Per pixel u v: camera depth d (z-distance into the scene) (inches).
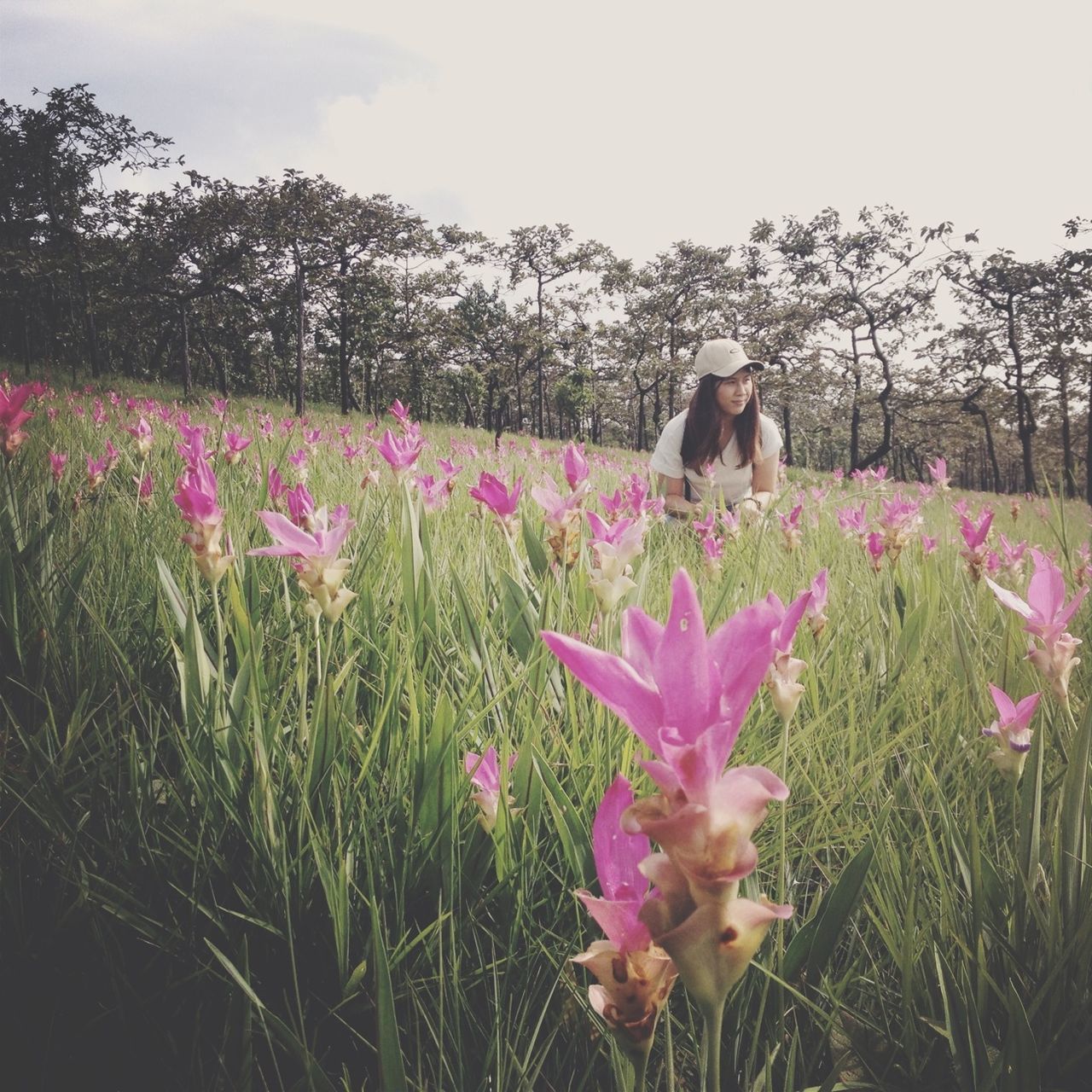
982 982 42.9
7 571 72.1
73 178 1708.9
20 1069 42.1
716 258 2246.6
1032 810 49.6
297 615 87.0
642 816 20.1
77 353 1838.1
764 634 20.3
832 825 61.2
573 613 88.7
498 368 2586.1
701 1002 19.9
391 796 57.9
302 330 1814.7
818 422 3078.2
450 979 45.3
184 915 50.3
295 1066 43.9
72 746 59.4
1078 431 2306.8
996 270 1605.6
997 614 108.9
